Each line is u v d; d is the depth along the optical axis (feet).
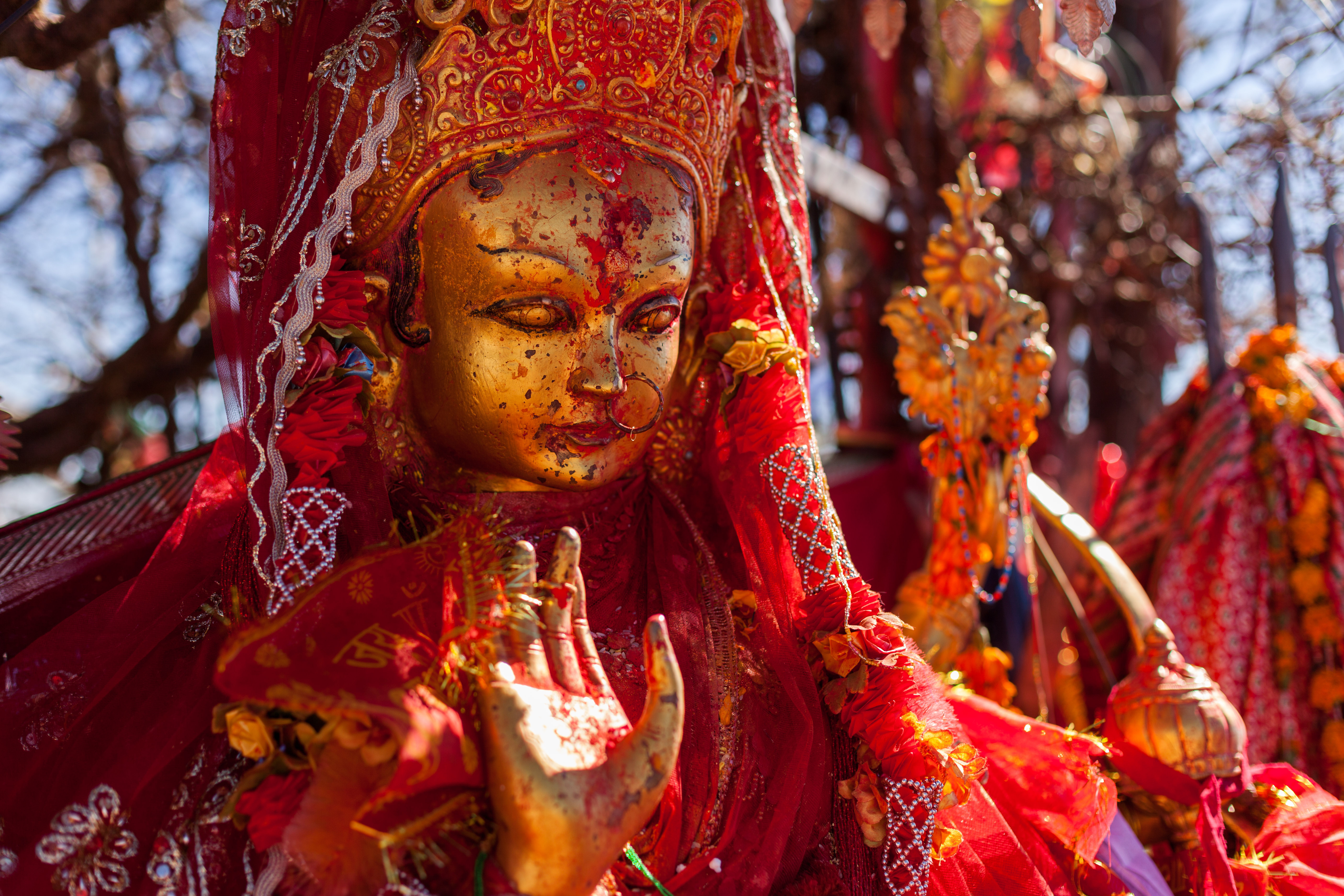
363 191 4.78
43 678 4.71
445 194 4.70
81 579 5.58
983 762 4.80
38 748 4.48
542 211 4.65
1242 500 7.21
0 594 5.43
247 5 4.66
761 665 5.16
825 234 10.96
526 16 4.63
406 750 3.55
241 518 4.63
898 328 6.73
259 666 3.66
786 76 5.79
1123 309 12.59
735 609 5.32
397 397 4.99
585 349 4.76
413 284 4.83
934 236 6.89
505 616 3.99
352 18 4.71
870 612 5.01
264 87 4.69
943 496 6.69
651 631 3.95
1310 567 7.02
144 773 4.12
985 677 6.53
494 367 4.73
